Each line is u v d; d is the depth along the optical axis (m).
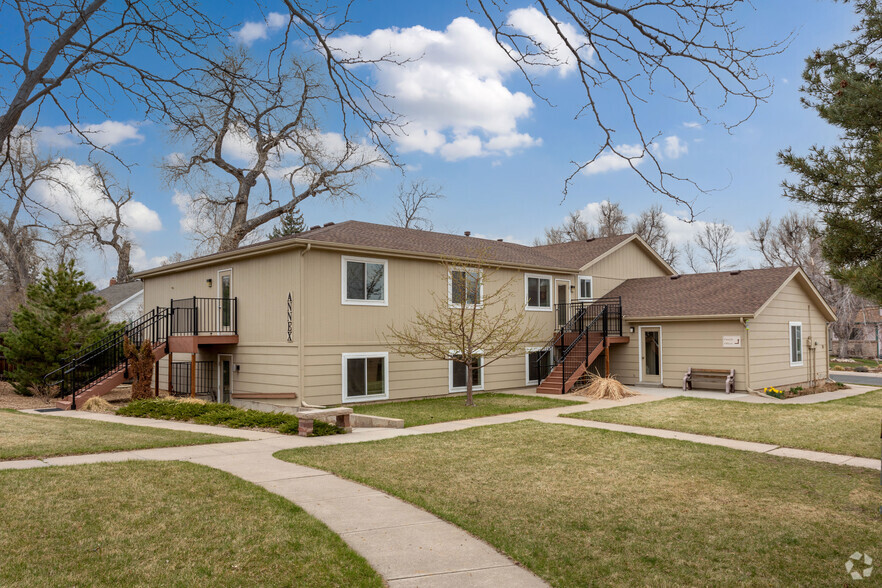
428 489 7.77
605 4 4.34
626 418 14.38
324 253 16.80
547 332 22.91
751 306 19.95
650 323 22.08
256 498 6.94
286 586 4.78
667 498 7.54
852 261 8.27
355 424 13.44
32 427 11.86
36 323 19.27
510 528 6.29
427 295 19.30
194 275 20.84
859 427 13.23
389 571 5.15
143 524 6.00
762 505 7.27
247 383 18.14
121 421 13.65
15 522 5.93
